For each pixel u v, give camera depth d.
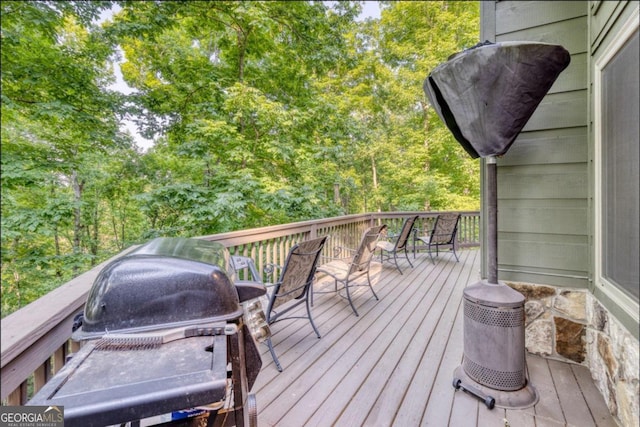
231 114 6.41
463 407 1.74
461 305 3.42
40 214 5.99
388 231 6.72
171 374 0.78
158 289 0.99
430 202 11.28
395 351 2.39
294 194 6.71
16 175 5.23
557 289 2.27
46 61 5.39
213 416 1.10
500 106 1.72
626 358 1.50
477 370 1.86
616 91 1.59
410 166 11.52
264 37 7.08
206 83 6.58
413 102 11.26
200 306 1.02
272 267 3.51
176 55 6.89
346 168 10.52
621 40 1.48
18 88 5.23
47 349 1.00
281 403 1.76
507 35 2.41
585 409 1.71
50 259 7.19
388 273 4.87
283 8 6.50
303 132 7.45
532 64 1.62
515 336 1.77
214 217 5.96
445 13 10.66
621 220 1.55
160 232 6.18
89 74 5.77
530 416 1.66
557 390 1.88
